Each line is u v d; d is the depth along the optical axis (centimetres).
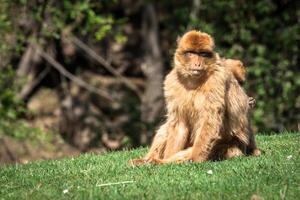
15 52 7488
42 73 8306
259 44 7594
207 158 3438
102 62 8044
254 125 7019
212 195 2823
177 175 3175
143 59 9081
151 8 8894
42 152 6869
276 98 7412
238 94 3575
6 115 6994
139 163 3491
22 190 3150
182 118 3503
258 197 2734
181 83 3472
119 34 7612
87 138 8269
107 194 2919
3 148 6706
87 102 8600
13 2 7069
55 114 8519
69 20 7494
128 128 8056
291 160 3312
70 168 3562
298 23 7481
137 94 8731
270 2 7625
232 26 7575
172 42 8500
